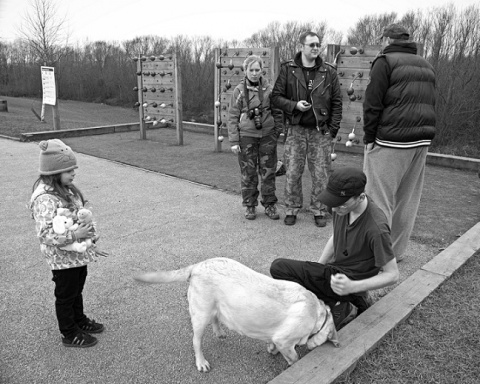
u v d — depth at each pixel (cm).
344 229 303
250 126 544
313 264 321
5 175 781
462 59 1341
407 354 293
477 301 359
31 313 346
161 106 1185
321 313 281
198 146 1133
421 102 388
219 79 1038
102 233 520
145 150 1065
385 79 385
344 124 1010
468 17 1334
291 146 538
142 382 273
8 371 279
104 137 1281
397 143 389
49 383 270
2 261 439
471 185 762
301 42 514
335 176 283
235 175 809
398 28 397
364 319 322
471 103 1317
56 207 277
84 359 293
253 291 267
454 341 306
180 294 379
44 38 2500
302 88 519
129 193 690
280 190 723
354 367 277
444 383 267
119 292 380
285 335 267
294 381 258
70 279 291
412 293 362
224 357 298
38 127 1407
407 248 483
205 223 559
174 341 314
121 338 316
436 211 613
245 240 504
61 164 278
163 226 546
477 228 507
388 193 405
